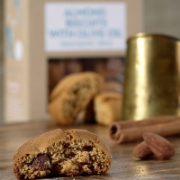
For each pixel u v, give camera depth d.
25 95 0.64
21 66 0.65
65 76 0.65
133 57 0.56
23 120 0.65
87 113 0.63
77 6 0.65
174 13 0.89
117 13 0.66
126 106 0.56
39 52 0.64
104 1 0.65
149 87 0.55
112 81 0.66
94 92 0.62
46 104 0.65
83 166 0.40
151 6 0.91
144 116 0.55
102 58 0.66
